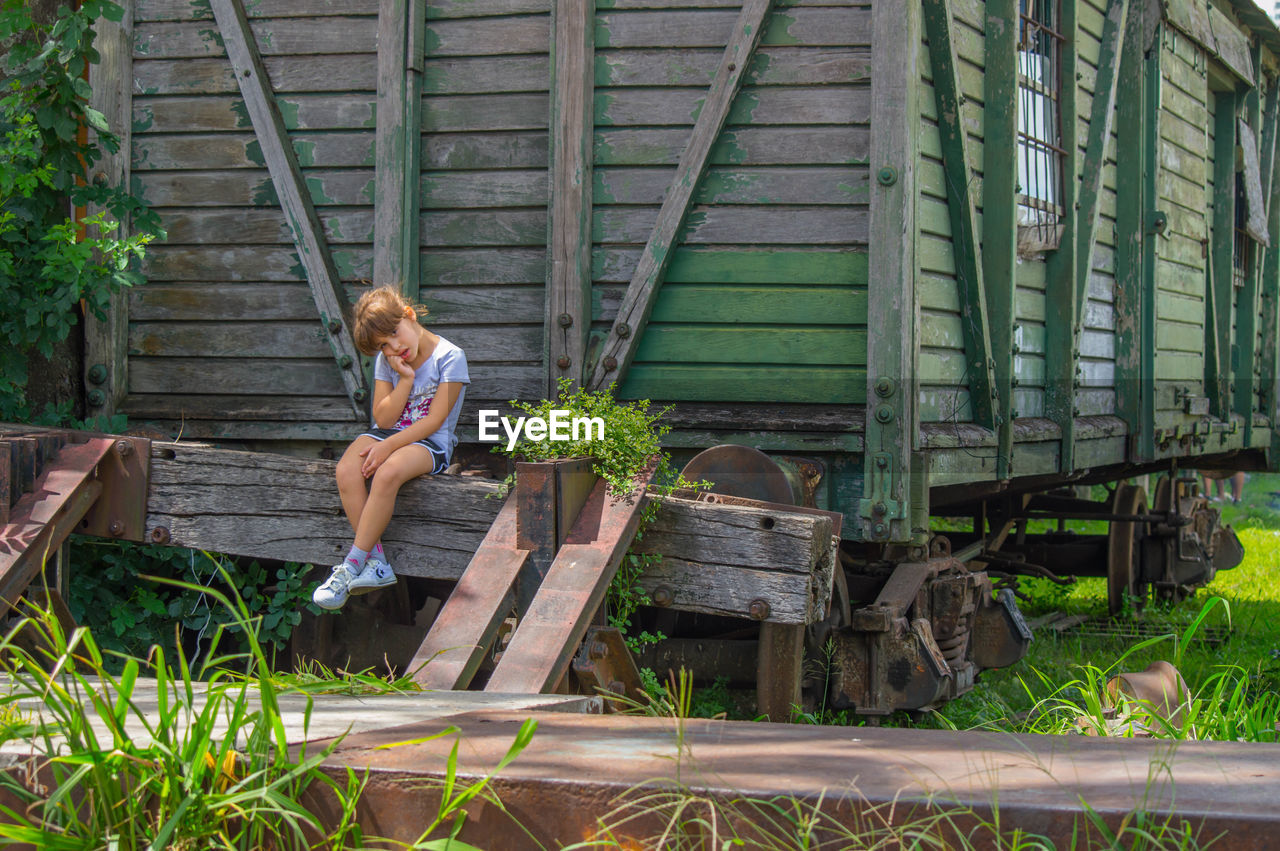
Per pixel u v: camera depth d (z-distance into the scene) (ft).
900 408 15.85
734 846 5.37
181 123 18.49
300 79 18.17
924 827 5.15
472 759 6.05
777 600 11.72
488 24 17.61
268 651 16.19
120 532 13.57
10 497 12.46
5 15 16.33
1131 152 25.72
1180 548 30.42
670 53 16.94
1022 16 20.72
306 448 18.20
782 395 16.70
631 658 11.62
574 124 16.96
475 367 17.67
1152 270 26.08
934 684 15.62
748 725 7.07
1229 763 5.82
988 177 18.76
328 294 17.88
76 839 5.83
